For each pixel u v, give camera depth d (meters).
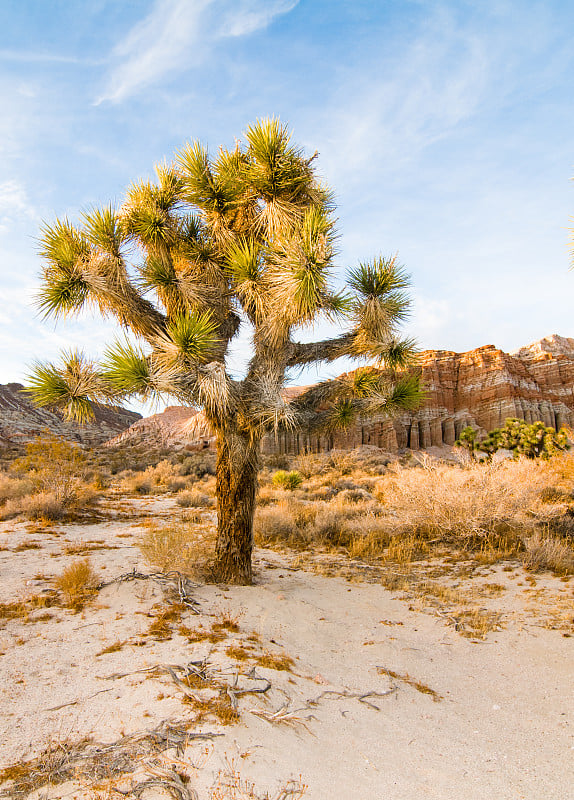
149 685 3.29
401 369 6.86
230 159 6.62
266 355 6.38
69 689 3.23
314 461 30.50
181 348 5.13
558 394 78.94
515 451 25.11
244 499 6.57
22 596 5.33
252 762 2.49
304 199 6.51
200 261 6.36
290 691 3.48
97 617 4.75
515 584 6.86
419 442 70.31
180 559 6.50
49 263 5.75
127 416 98.50
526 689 3.94
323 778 2.47
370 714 3.36
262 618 5.13
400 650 4.68
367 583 7.08
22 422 64.94
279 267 5.42
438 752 2.95
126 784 2.21
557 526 9.55
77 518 11.85
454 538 9.70
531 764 2.89
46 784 2.20
